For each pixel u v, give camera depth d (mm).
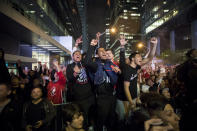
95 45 4281
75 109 3066
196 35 53531
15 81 4945
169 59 52844
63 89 5977
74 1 77125
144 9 102875
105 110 3977
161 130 2172
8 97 3713
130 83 4125
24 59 25688
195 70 2234
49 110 3945
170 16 64500
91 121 4305
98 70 4121
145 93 2711
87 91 4266
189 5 49875
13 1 23453
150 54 4918
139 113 2518
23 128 3732
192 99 2174
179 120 2334
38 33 24594
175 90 4875
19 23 18125
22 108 3830
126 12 135000
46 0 40719
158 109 2359
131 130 2602
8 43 24969
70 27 77250
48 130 3885
